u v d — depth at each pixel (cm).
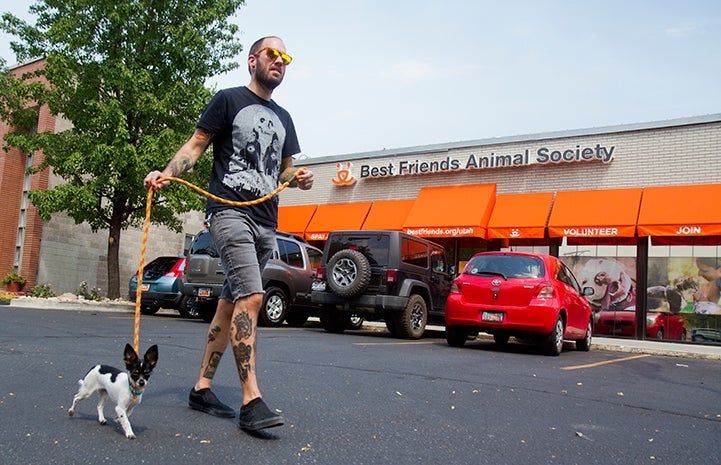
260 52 362
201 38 1516
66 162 1438
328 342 876
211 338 362
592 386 588
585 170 1506
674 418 450
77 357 573
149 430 318
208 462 271
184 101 1571
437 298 1206
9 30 1474
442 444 330
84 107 1521
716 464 327
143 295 1424
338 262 1091
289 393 443
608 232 1381
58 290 1892
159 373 500
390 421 375
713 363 979
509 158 1595
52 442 290
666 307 1384
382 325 1436
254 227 353
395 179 1803
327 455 294
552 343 881
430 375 583
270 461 277
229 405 388
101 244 2019
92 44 1518
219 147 356
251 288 332
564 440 358
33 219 1845
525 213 1526
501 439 350
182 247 2294
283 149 388
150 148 1438
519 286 891
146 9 1536
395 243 1085
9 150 1748
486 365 699
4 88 1544
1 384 428
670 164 1405
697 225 1287
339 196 1905
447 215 1597
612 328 1434
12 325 844
